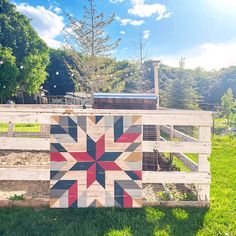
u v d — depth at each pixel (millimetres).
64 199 4348
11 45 34906
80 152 4355
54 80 55375
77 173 4359
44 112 4398
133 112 4441
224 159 8555
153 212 4277
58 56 55125
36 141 4398
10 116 4371
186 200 4703
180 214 4234
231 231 3797
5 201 4418
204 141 4590
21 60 35344
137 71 23391
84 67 21156
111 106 6336
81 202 4367
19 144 4395
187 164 5574
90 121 4359
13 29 35125
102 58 21266
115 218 4043
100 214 4156
